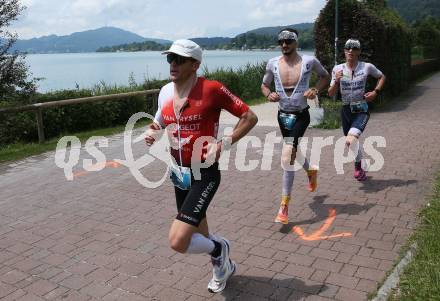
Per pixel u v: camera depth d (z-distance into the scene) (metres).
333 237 4.38
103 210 5.44
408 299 3.16
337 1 11.62
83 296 3.56
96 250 4.35
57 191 6.25
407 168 6.57
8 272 3.99
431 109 12.54
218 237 3.50
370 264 3.81
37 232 4.85
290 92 4.81
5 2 9.91
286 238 4.43
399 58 15.73
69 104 10.02
